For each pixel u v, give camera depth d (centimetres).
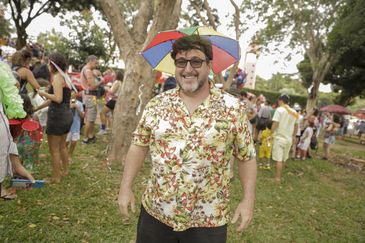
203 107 192
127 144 621
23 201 402
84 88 739
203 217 199
